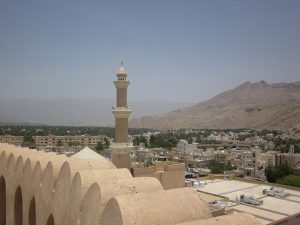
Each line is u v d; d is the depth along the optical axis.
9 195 30.33
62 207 20.17
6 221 31.23
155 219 13.56
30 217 26.03
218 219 13.46
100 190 15.96
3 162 32.81
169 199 15.01
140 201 14.16
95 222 15.60
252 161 139.38
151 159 140.12
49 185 22.58
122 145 53.09
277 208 48.97
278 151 175.75
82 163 21.80
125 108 53.12
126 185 16.92
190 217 14.46
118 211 13.44
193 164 139.12
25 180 26.92
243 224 13.31
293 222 40.16
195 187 63.53
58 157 26.95
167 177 58.41
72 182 18.98
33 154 29.41
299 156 129.38
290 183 89.12
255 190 61.62
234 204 50.62
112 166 22.52
